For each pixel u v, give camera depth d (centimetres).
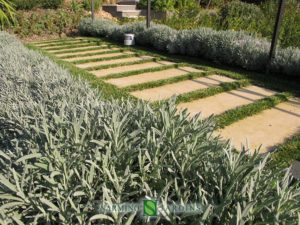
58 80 343
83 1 1491
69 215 137
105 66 679
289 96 479
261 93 505
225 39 712
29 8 1334
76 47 946
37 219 142
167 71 650
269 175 152
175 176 158
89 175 148
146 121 209
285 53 619
